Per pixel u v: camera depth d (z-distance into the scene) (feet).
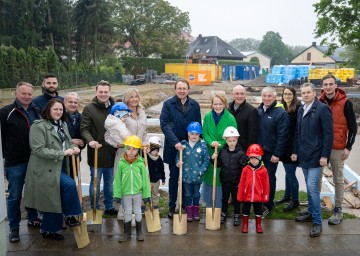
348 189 23.57
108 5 159.63
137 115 18.37
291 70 144.25
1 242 12.10
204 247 15.78
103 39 160.76
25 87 15.81
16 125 15.78
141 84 153.69
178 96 18.44
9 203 16.03
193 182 18.08
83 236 15.81
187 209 18.60
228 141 17.70
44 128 15.43
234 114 19.13
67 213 15.46
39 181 15.35
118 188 16.40
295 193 19.70
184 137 18.65
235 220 18.03
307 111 17.17
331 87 17.75
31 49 107.76
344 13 67.77
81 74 130.93
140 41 196.95
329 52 72.13
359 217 19.02
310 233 16.79
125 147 16.46
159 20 200.85
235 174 17.71
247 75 228.02
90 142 17.28
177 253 15.26
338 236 16.79
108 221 18.44
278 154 18.30
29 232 17.13
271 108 18.70
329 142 16.70
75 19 157.28
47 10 151.94
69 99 18.25
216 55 273.54
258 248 15.69
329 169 27.89
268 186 17.06
